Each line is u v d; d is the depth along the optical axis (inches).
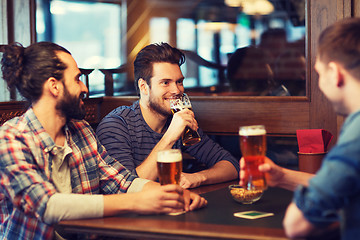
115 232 47.3
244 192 56.7
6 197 59.4
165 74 81.9
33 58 60.9
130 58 266.4
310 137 74.5
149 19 267.7
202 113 105.8
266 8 222.1
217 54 248.1
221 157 84.4
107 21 266.4
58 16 257.6
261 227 45.6
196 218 50.3
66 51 64.2
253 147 48.5
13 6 117.3
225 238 42.9
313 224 39.4
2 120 78.0
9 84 62.4
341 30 41.4
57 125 63.5
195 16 258.1
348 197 38.4
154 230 45.5
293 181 54.5
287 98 97.7
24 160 56.2
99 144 71.7
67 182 64.7
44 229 58.6
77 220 50.7
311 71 95.3
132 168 78.0
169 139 75.5
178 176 54.7
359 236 38.0
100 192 70.4
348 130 39.2
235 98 102.3
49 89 61.4
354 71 40.4
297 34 197.2
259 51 177.8
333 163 38.2
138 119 84.8
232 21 244.8
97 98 110.2
